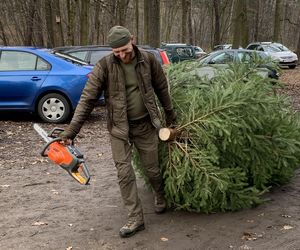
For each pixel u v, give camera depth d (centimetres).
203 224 450
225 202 454
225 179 436
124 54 394
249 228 439
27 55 998
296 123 532
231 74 500
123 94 408
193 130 444
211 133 439
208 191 429
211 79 502
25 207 506
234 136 440
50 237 430
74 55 1270
